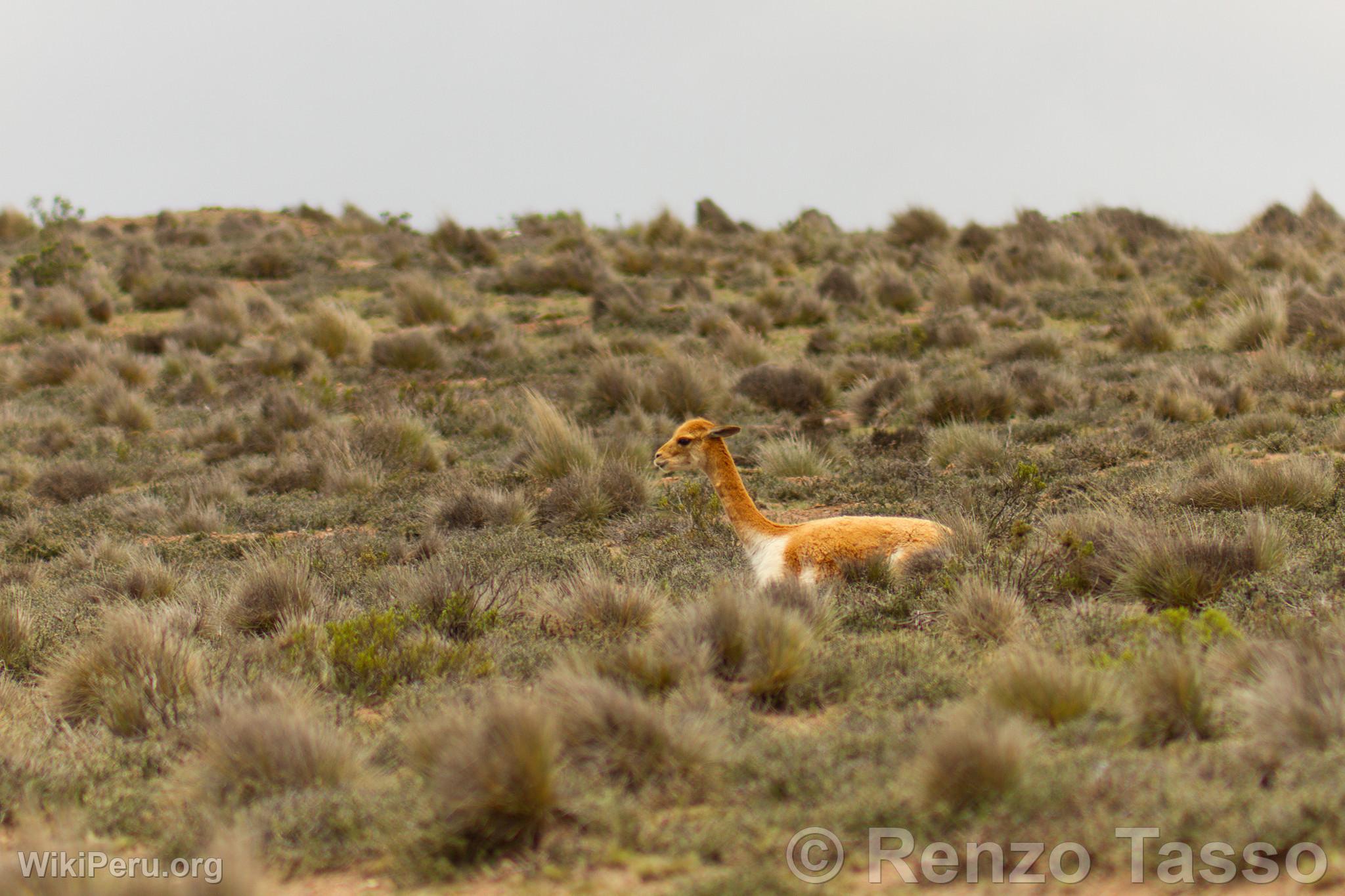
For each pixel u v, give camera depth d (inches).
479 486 2368.4
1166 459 2122.3
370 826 721.6
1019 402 2891.2
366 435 2812.5
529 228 7765.8
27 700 1177.4
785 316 4648.1
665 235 6648.6
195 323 4635.8
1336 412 2438.5
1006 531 1459.2
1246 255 5118.1
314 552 1868.8
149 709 1031.6
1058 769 677.3
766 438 2810.0
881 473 2268.7
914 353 3848.4
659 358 3858.3
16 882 610.9
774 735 807.7
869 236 7076.8
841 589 1248.8
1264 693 754.8
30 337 4690.0
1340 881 552.4
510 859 660.1
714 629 1010.1
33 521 2299.5
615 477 2186.3
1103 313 4271.7
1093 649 964.0
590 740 765.3
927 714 824.9
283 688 1004.6
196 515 2290.8
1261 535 1252.5
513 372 3912.4
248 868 623.8
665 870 628.1
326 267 6225.4
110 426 3361.2
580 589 1283.2
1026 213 6269.7
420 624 1264.8
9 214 7559.1
